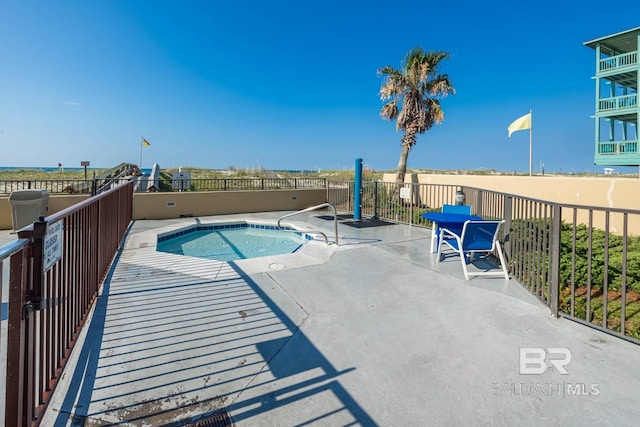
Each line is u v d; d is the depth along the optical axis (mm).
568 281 3932
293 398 1962
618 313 3193
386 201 9320
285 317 3037
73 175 19484
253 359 2361
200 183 12375
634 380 2111
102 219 3770
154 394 1977
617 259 4195
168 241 7422
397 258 5090
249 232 8789
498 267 4602
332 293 3633
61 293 2184
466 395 1987
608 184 7750
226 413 1841
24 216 6789
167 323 2898
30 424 1565
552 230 3109
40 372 1701
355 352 2459
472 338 2658
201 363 2303
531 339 2641
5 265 4234
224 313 3109
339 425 1758
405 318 3020
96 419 1773
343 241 6312
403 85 12305
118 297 3469
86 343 2539
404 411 1859
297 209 11602
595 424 1754
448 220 4633
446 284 3926
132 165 22406
